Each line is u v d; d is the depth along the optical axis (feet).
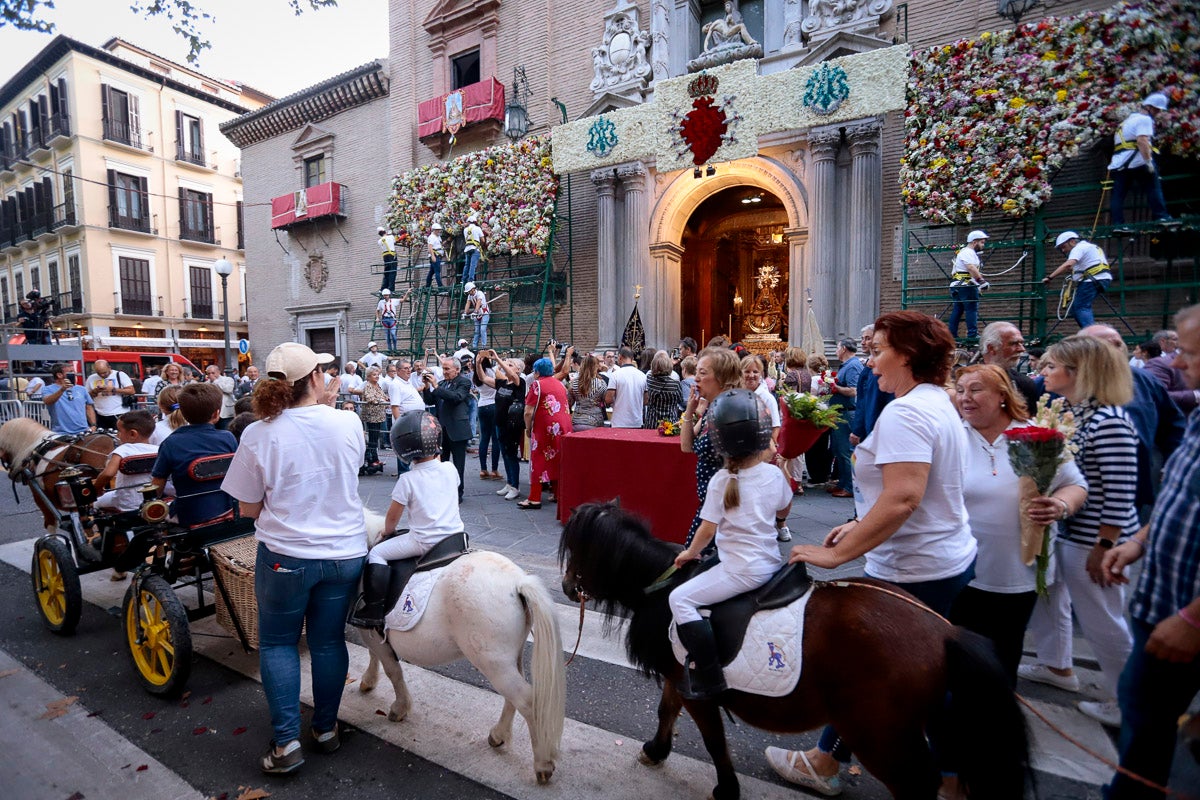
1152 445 10.08
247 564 11.19
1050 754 8.83
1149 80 27.14
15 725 10.29
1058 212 31.60
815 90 34.24
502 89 50.67
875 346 7.27
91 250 85.25
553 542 18.93
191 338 96.12
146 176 90.63
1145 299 30.55
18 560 18.76
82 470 14.17
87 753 9.50
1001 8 32.58
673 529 17.20
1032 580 8.45
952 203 31.32
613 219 44.19
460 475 24.45
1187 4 27.07
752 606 6.85
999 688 5.72
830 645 6.36
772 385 24.88
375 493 26.55
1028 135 29.50
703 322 57.98
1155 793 5.77
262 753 9.48
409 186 52.42
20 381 51.90
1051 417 8.36
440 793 8.51
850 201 36.11
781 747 9.55
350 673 12.15
